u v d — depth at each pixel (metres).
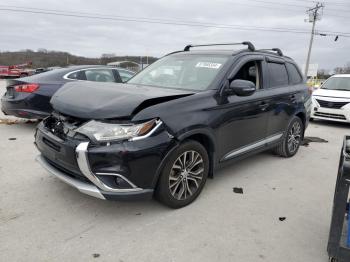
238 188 4.21
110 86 3.79
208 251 2.83
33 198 3.66
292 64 5.75
